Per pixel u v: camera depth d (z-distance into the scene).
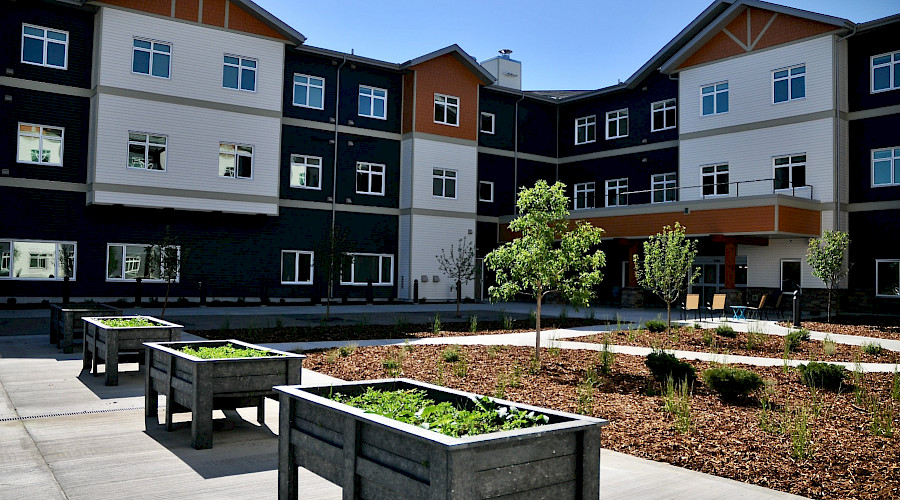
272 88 28.19
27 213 24.53
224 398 6.54
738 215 25.69
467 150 34.12
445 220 33.22
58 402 8.27
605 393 9.05
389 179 32.69
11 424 7.09
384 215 32.44
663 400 8.44
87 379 9.96
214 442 6.47
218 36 27.02
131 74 25.31
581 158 37.44
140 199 25.31
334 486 5.17
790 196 25.09
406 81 33.09
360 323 19.59
